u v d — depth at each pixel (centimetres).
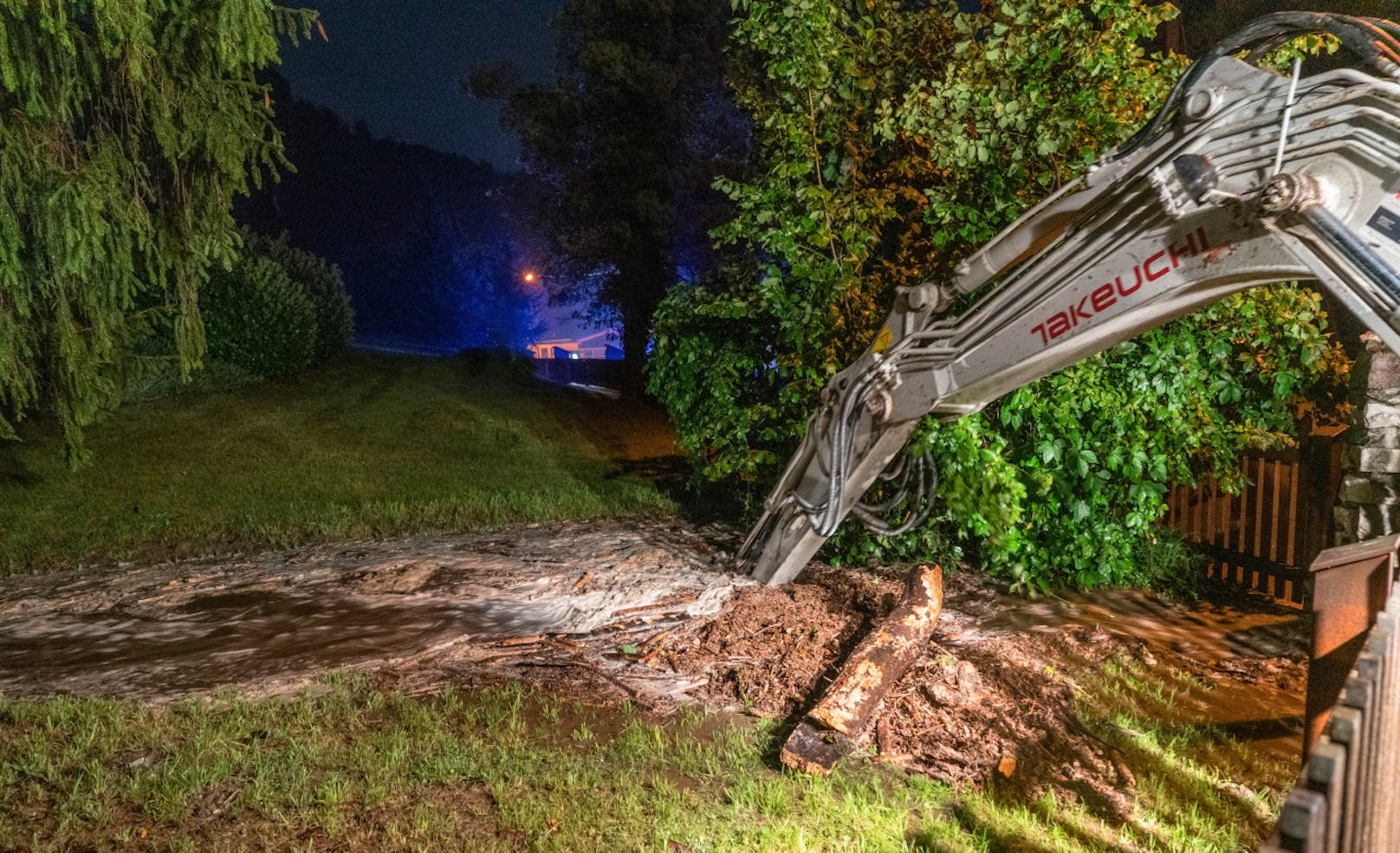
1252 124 406
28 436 1265
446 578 823
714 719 537
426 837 400
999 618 706
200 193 822
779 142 841
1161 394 721
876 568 820
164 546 957
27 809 415
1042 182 735
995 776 473
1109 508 795
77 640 675
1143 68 742
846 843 402
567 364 3366
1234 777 478
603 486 1299
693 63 2170
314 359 2022
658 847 397
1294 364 739
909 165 831
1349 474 630
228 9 711
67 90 688
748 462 855
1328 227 365
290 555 927
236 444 1354
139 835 397
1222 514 830
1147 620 718
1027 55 729
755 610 679
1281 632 690
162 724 502
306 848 391
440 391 2012
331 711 525
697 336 920
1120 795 459
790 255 796
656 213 2108
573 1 2094
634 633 670
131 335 856
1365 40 377
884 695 526
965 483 657
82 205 680
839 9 805
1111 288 472
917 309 577
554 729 517
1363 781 186
